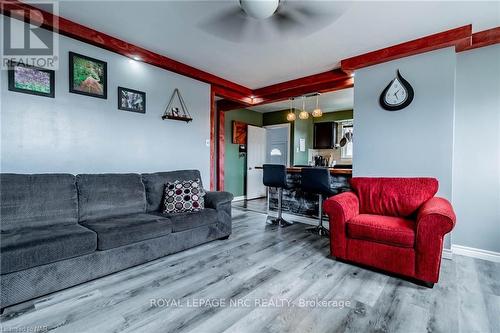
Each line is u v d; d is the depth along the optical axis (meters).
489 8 2.23
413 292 2.02
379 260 2.33
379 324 1.62
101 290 1.99
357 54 3.24
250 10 1.67
